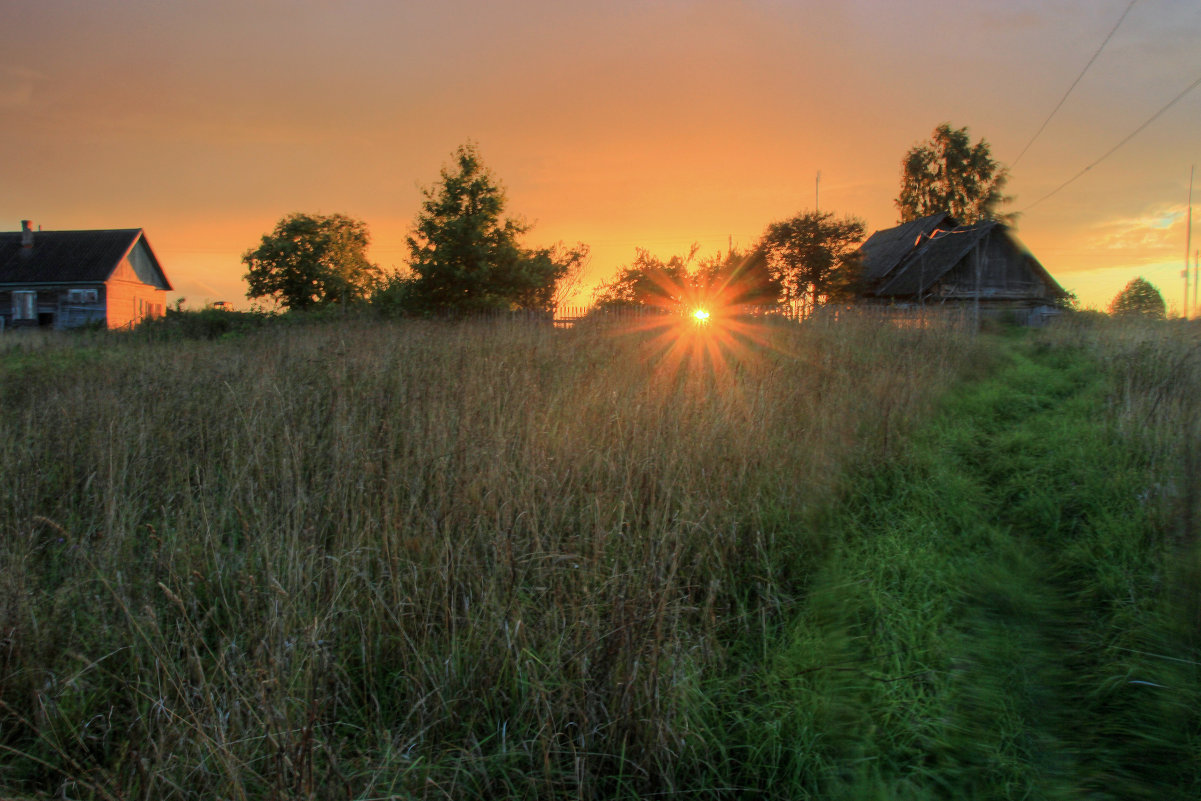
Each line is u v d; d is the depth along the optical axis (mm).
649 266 26500
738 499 4258
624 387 6453
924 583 3576
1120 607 3195
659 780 2273
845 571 3668
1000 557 3883
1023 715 2541
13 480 4160
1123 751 2320
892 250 35250
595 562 3180
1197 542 3293
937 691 2695
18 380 7480
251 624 2799
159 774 2074
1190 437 4266
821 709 2562
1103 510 4262
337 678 2639
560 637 2736
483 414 5129
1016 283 29672
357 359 7051
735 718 2568
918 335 12938
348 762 2285
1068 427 6527
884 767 2334
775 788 2281
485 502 3723
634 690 2400
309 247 34469
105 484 4090
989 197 41188
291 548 3094
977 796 2170
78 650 2766
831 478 4809
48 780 2285
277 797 1952
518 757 2348
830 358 9367
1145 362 8172
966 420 7320
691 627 3119
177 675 2586
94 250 33562
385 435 4727
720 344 11031
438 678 2648
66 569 3391
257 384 6062
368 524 3402
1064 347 13391
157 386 6273
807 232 28156
